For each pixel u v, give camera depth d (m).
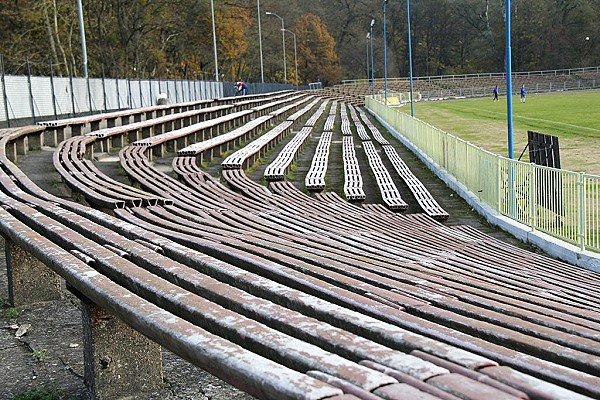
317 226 10.59
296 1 126.75
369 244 9.31
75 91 31.20
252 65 113.88
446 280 6.89
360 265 6.56
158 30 75.06
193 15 74.50
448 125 52.72
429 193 20.94
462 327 4.25
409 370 2.74
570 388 3.05
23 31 50.09
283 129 36.09
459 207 19.53
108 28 65.69
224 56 88.31
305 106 69.25
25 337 6.21
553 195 13.94
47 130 20.67
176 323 3.32
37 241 5.35
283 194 16.91
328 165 27.59
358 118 59.25
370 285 5.25
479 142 38.81
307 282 4.79
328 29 138.38
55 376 5.37
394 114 43.28
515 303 6.09
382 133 45.00
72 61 50.00
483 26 134.50
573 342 4.34
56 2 51.97
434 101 96.31
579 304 7.27
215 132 31.59
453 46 138.12
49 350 5.89
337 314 3.69
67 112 30.48
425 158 28.50
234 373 2.75
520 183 15.81
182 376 5.32
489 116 61.09
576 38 125.88
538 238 14.33
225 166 19.69
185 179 15.07
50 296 7.19
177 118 28.25
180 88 48.56
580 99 80.69
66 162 13.41
